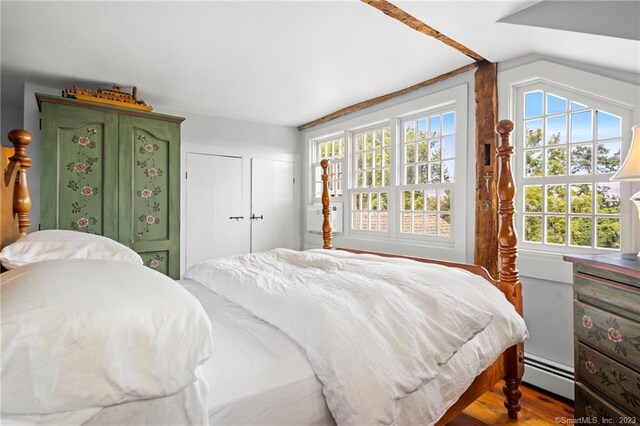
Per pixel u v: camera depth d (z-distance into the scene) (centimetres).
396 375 101
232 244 407
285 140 450
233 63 255
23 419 61
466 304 139
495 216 250
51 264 97
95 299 74
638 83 188
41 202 255
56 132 261
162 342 75
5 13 186
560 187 226
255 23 199
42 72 267
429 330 121
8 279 89
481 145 259
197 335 81
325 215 306
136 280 90
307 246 451
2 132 360
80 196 270
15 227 169
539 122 237
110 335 70
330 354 100
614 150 201
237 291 156
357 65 261
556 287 220
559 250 224
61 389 63
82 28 203
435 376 112
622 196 196
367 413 91
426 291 141
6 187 153
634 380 126
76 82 287
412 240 318
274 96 332
